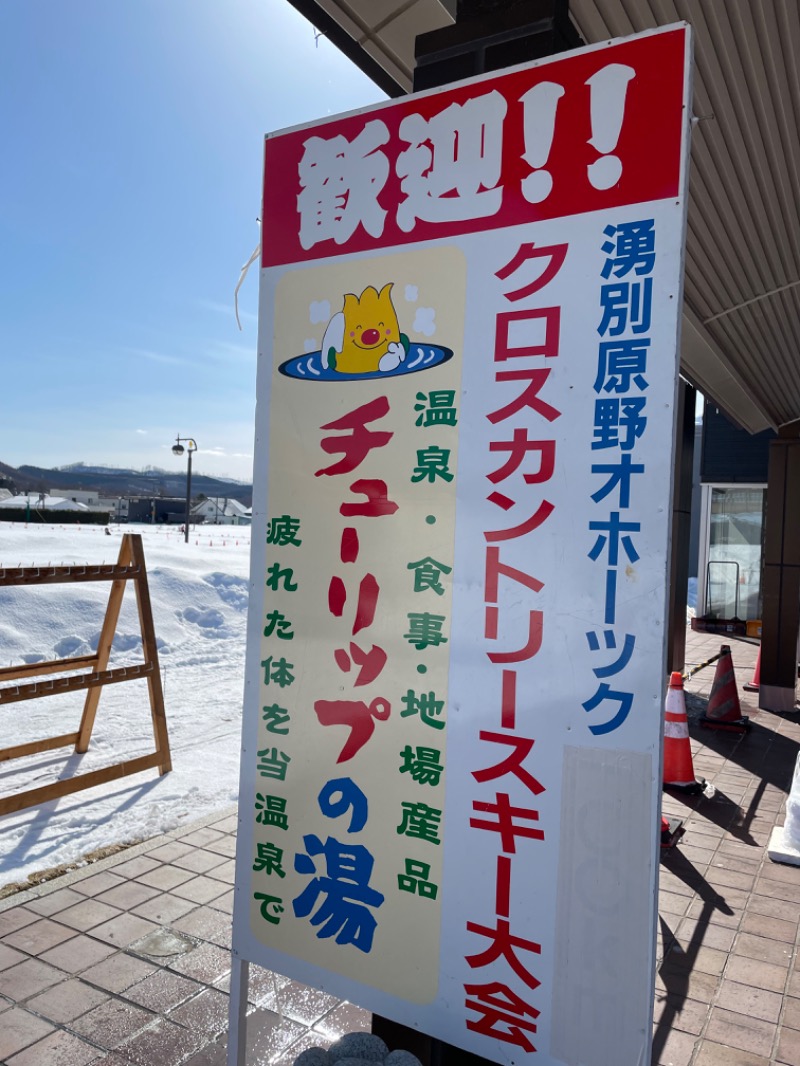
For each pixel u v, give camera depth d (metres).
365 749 2.05
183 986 2.99
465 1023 1.91
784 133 3.54
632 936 1.70
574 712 1.76
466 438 1.91
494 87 1.86
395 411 2.02
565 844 1.77
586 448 1.75
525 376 1.82
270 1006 2.94
